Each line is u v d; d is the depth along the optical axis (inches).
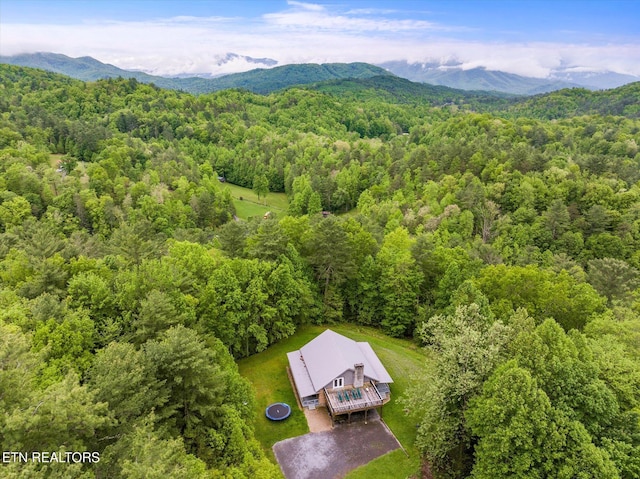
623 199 2893.7
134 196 3651.6
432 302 1983.3
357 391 1376.7
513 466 840.9
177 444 730.2
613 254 2529.5
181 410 1005.2
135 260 1863.9
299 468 1155.9
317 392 1362.0
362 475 1138.7
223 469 926.4
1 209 2802.7
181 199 3912.4
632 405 967.6
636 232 2632.9
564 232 2751.0
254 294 1594.5
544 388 917.8
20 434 545.0
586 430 832.3
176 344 922.1
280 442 1248.2
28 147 3976.4
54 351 960.9
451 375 1062.4
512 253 2637.8
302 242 2086.6
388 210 3331.7
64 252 1636.3
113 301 1219.2
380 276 2017.7
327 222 1926.7
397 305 1945.1
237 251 1978.3
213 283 1544.0
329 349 1481.3
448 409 1072.2
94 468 650.8
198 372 932.0
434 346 1215.6
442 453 1082.7
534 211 2935.5
